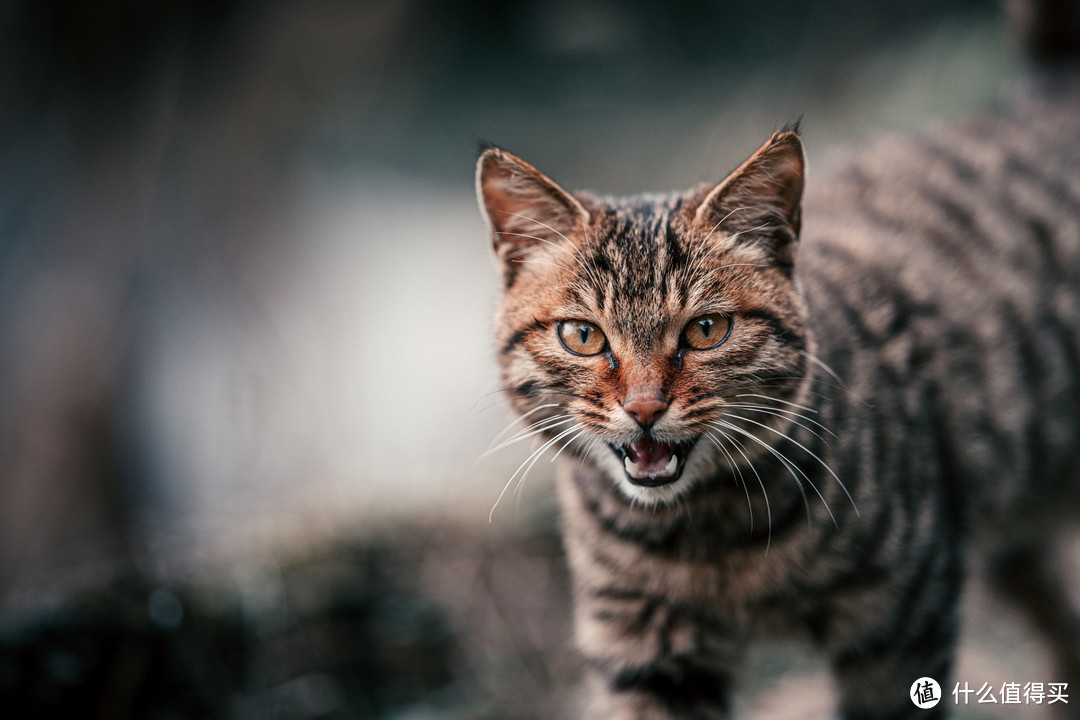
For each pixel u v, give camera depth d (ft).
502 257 2.90
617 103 9.48
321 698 3.30
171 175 5.90
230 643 3.27
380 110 8.91
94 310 5.72
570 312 2.82
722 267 2.79
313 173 7.90
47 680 3.14
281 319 6.24
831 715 3.03
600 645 2.95
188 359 6.00
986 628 3.61
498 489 3.71
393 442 5.11
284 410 4.05
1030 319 3.14
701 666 2.95
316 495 3.68
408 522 3.58
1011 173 3.25
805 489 2.82
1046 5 3.43
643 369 2.78
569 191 2.96
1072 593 3.43
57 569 3.88
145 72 5.64
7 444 5.63
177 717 3.19
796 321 2.81
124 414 5.78
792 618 2.91
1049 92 3.42
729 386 2.78
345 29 6.70
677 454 2.81
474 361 6.51
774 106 6.87
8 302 5.72
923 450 2.93
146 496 5.83
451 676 3.42
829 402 2.85
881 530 2.84
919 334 3.02
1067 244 3.20
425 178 9.79
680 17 9.12
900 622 2.88
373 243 8.62
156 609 3.22
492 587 3.53
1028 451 3.14
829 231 3.12
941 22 5.91
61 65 5.55
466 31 9.00
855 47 6.31
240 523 3.59
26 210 5.75
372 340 6.98
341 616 3.38
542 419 2.87
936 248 3.13
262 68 6.09
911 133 3.38
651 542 2.87
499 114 9.69
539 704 3.38
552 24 9.22
